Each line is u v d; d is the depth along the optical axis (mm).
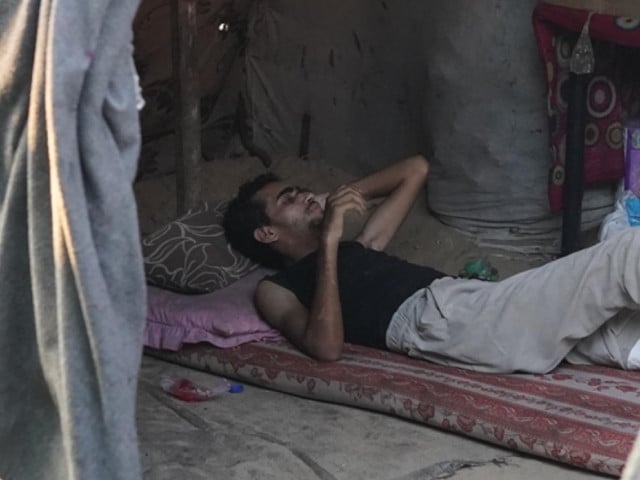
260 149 5582
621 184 4066
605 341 3055
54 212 1751
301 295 3371
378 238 3707
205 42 5262
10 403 1939
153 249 3754
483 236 4535
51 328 1835
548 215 4375
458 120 4441
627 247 2857
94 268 1741
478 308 3092
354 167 5285
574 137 3908
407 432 2865
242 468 2633
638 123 3982
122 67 1793
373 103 5082
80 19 1714
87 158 1751
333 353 3156
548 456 2613
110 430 1783
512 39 4195
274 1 5402
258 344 3363
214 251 3756
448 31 4383
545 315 2992
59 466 1946
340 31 5145
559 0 3887
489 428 2719
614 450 2510
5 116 1848
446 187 4605
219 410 3037
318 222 3604
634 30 3672
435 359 3188
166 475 2588
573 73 3838
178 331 3428
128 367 1809
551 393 2865
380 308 3330
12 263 1881
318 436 2846
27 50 1784
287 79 5484
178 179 4398
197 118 4344
